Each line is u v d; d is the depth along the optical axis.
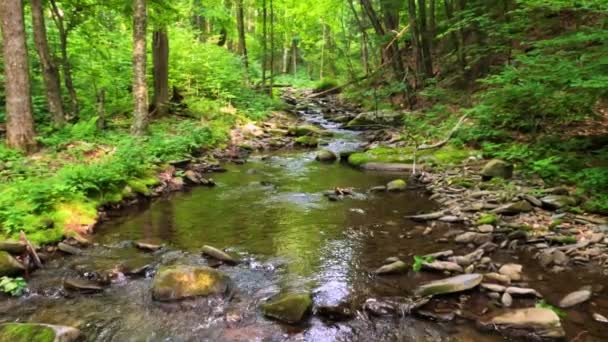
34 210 6.91
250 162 12.79
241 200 9.03
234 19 26.84
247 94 20.81
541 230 6.71
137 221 7.76
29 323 4.33
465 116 12.13
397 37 19.27
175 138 12.12
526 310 4.49
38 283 5.43
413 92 19.02
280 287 5.32
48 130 11.14
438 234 6.98
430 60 19.20
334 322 4.58
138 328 4.50
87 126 11.07
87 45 14.38
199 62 19.05
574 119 10.66
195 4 23.86
